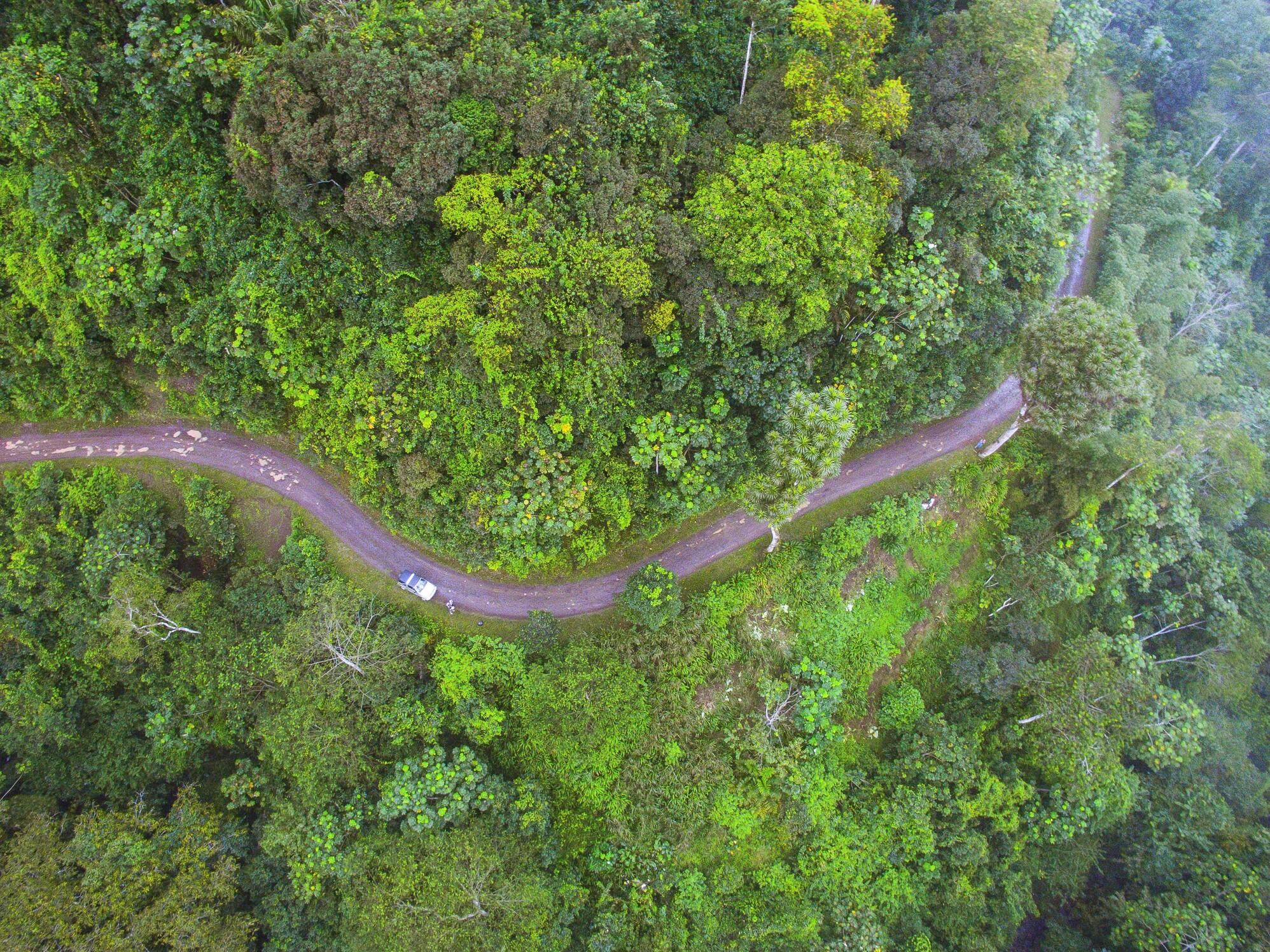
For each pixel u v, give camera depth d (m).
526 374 27.47
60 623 31.39
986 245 34.44
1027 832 36.28
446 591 33.38
